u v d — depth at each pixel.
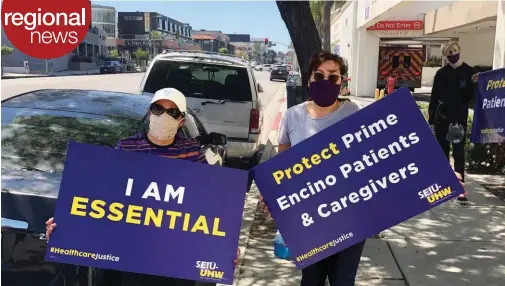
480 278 4.26
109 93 4.88
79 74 49.25
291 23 6.55
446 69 6.22
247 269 4.46
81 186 2.62
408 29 25.00
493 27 20.17
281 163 2.82
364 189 2.81
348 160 2.81
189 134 4.77
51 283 2.79
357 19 25.75
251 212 6.09
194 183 2.66
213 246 2.68
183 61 7.56
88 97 4.61
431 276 4.29
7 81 30.06
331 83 2.94
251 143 7.48
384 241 5.09
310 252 2.87
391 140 2.78
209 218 2.67
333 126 2.79
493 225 5.56
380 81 26.72
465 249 4.89
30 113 4.09
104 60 75.00
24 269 2.79
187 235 2.67
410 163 2.79
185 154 3.00
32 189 3.02
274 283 4.20
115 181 2.63
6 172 3.31
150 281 2.88
